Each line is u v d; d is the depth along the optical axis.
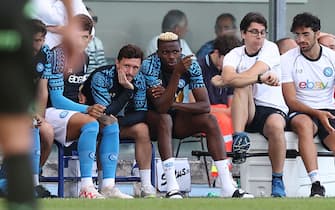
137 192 26.53
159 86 25.00
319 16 35.81
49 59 24.36
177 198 22.81
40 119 23.20
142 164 25.14
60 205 19.89
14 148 10.72
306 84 27.38
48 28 24.89
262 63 26.23
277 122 25.91
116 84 25.12
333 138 26.75
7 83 10.73
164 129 24.67
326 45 29.78
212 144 25.17
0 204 17.42
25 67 10.95
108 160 24.48
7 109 10.75
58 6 25.05
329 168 27.28
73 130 24.30
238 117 26.08
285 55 27.50
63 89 25.11
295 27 27.50
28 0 11.10
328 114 26.73
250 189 26.58
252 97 26.41
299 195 26.58
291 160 26.48
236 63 26.61
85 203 20.41
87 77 25.86
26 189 10.70
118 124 24.88
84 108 24.69
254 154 26.44
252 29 26.45
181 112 25.36
